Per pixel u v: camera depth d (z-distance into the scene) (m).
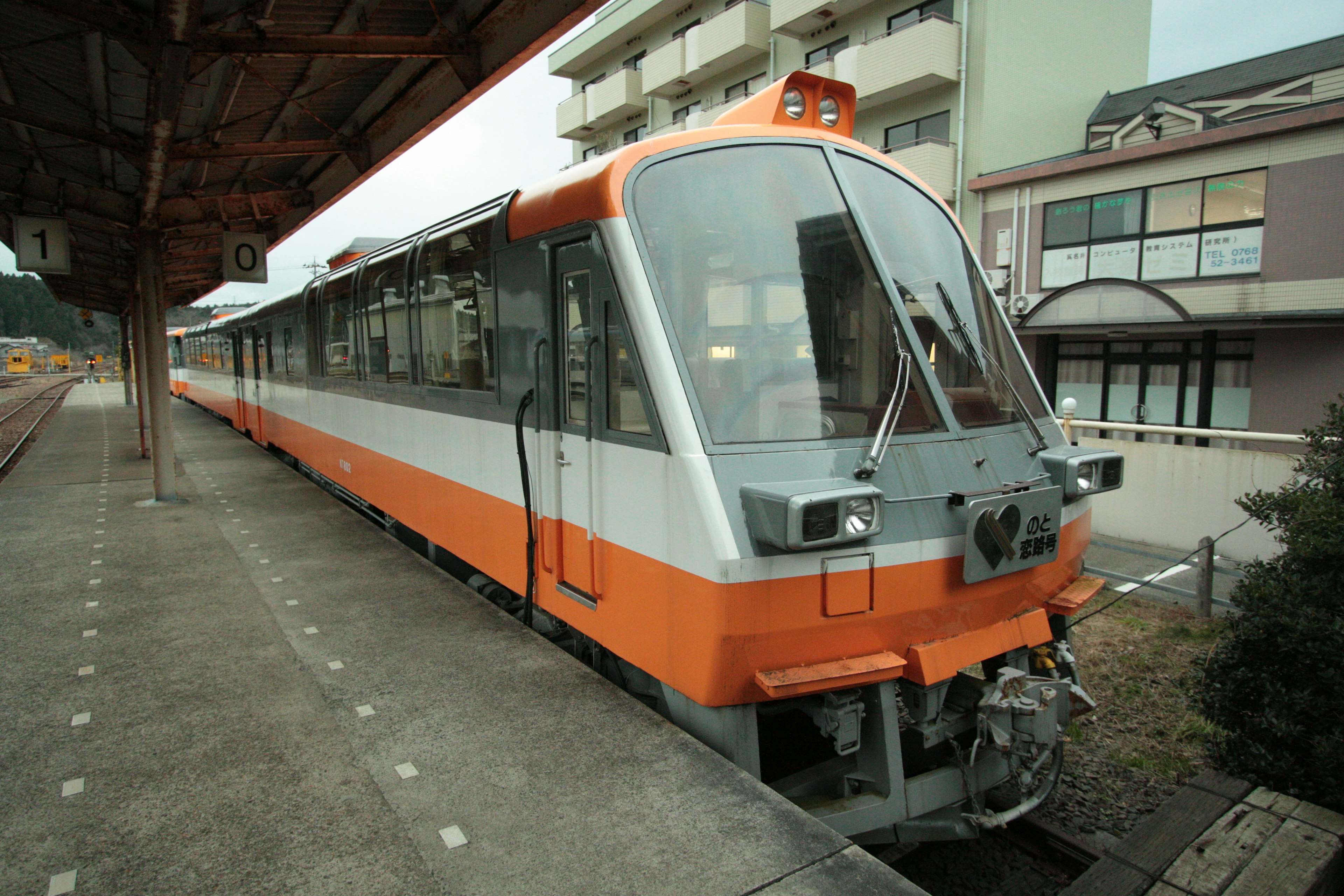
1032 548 3.12
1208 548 5.62
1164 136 13.74
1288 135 11.90
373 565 5.84
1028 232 15.22
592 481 3.38
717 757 2.89
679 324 2.92
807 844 2.44
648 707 3.51
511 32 4.86
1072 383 14.85
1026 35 16.27
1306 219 11.81
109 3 4.25
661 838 2.48
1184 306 13.00
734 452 2.78
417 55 5.06
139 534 6.88
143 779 2.91
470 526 4.91
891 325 3.22
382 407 6.60
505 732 3.20
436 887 2.28
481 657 4.02
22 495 8.83
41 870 2.39
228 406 16.23
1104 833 3.50
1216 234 12.80
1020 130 16.48
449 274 5.01
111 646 4.25
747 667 2.69
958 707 3.22
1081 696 3.42
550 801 2.70
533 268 3.81
